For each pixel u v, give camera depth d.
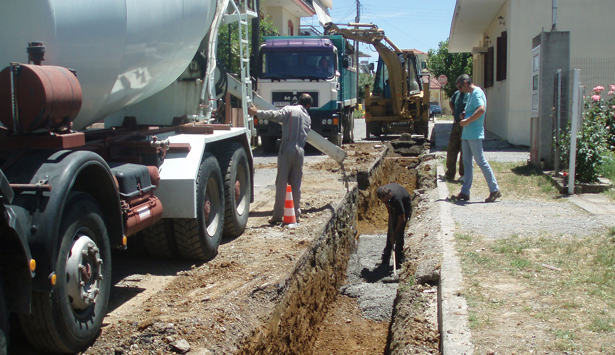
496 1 17.42
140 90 5.30
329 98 15.90
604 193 8.27
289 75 15.95
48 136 3.42
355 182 10.85
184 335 3.85
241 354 3.93
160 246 5.38
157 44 4.99
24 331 3.27
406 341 4.11
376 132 21.16
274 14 26.17
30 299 2.97
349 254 8.88
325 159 14.59
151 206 4.59
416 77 21.06
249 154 7.23
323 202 8.52
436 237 6.06
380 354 5.67
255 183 10.88
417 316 4.43
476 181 9.64
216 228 5.77
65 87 3.47
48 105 3.26
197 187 5.21
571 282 4.49
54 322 3.22
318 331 6.25
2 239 2.90
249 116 8.00
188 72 6.59
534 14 15.05
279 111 7.15
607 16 14.62
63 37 3.74
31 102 3.23
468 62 38.38
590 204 7.49
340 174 11.68
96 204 3.73
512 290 4.38
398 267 7.84
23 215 3.09
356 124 32.88
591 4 14.61
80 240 3.51
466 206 7.61
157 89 5.85
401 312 4.87
